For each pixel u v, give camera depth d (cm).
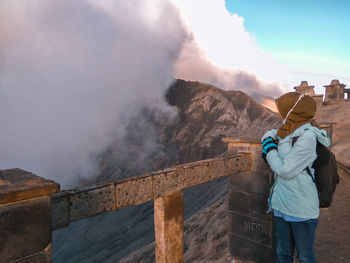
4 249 153
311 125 178
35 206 163
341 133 800
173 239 276
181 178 274
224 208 1101
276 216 197
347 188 567
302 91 934
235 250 389
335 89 1172
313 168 177
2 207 151
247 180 368
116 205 217
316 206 175
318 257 349
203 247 837
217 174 317
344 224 423
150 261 1290
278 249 199
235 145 372
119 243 3984
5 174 187
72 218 190
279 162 176
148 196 243
